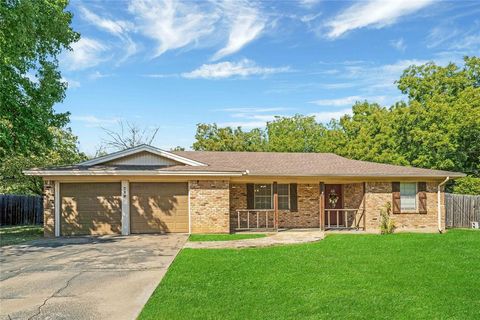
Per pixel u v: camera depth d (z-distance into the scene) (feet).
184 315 19.74
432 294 23.48
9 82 53.57
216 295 23.16
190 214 52.39
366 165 62.49
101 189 51.93
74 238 48.01
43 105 59.77
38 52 59.06
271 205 61.62
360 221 59.36
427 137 92.79
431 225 59.06
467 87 97.96
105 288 24.59
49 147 63.16
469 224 66.80
